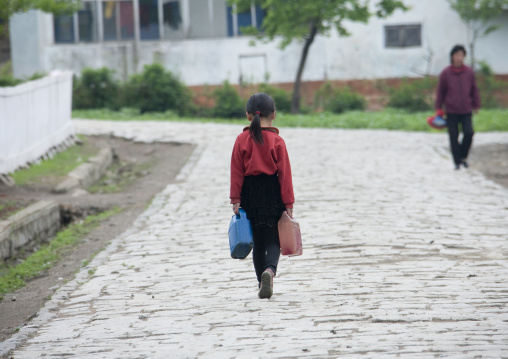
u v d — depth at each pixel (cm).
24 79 9812
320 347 1480
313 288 1992
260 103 1812
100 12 10612
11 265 2805
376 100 10725
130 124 7556
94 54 10631
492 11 10169
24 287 2447
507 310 1711
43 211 3284
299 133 6800
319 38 10675
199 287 2092
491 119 8288
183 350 1518
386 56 10731
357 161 4838
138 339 1631
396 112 10012
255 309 1812
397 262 2266
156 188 4316
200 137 6319
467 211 3162
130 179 4778
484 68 10612
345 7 9456
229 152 5431
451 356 1385
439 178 4141
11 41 10525
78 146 5631
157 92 10056
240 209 1809
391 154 5216
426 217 3014
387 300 1834
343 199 3450
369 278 2073
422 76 10706
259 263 1895
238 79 10775
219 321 1728
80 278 2350
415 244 2511
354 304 1809
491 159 5134
